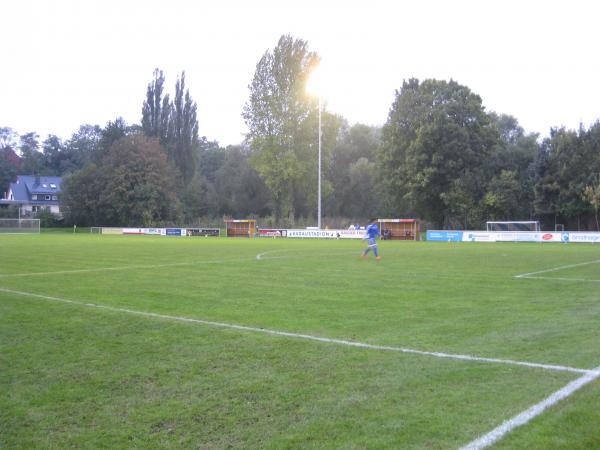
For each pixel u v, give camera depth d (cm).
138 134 7769
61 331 828
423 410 489
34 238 4847
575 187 5216
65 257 2289
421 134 5512
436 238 5034
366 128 8738
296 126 6519
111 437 450
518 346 718
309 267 1856
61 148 12581
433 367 622
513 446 414
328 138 6612
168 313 962
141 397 541
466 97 5691
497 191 5606
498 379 574
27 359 680
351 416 480
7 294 1188
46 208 8731
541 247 3438
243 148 8788
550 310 999
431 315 951
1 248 2992
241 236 6131
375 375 595
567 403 500
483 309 1012
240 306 1041
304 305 1055
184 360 666
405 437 434
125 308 1012
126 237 5422
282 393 542
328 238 5341
